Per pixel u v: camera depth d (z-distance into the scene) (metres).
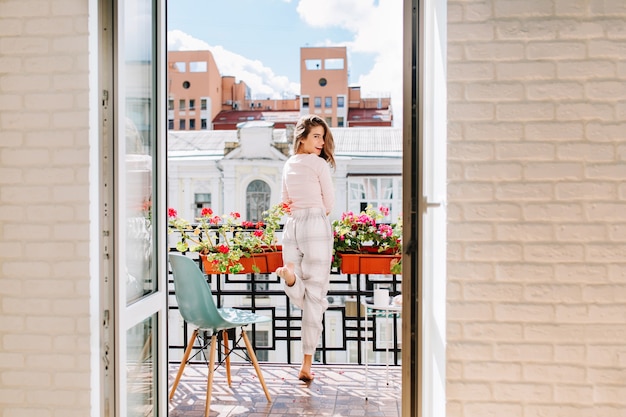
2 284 2.36
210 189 13.48
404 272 2.25
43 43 2.33
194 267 3.21
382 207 4.33
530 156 2.18
